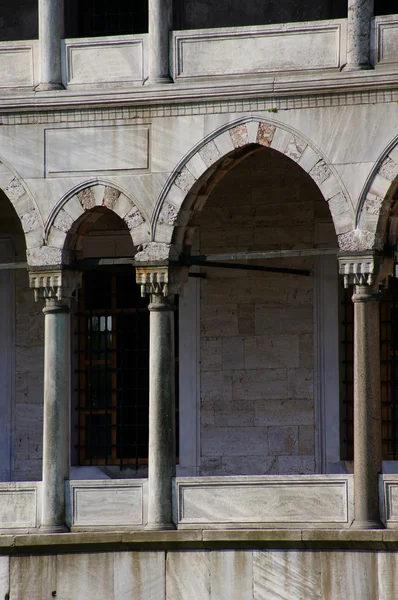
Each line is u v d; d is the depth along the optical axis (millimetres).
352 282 34562
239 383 39969
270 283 39906
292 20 38656
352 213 34500
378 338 34719
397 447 39531
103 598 35406
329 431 39438
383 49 34625
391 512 34281
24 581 35812
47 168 36531
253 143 35219
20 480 41250
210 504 35312
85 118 36281
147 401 41000
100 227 41031
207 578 34906
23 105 36531
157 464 35500
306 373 39625
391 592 33688
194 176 35594
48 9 36656
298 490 34906
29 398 41375
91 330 41281
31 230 36625
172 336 35938
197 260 36094
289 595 34406
